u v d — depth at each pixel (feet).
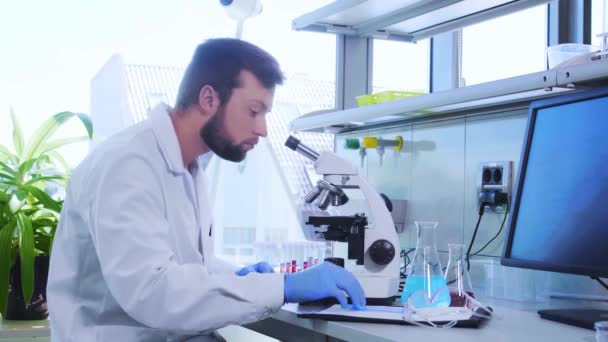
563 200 4.87
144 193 4.39
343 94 9.20
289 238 8.98
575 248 4.68
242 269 5.90
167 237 4.41
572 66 4.90
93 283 4.67
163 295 4.08
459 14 7.21
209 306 4.15
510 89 5.48
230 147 4.99
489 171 6.50
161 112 4.96
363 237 5.56
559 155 4.97
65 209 4.80
